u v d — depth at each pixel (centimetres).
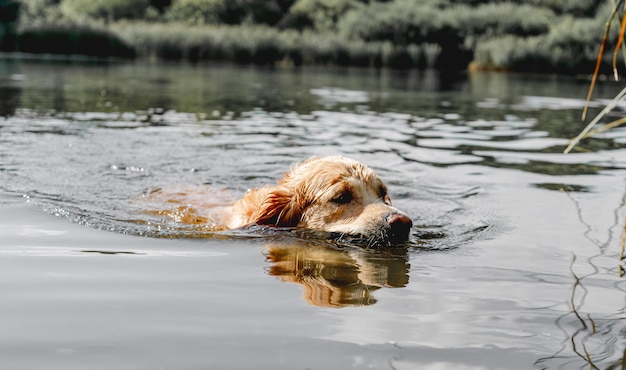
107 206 519
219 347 258
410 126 1031
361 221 460
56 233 429
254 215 495
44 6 3684
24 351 249
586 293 334
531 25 3297
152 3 4038
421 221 509
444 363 250
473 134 959
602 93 1783
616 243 433
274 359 249
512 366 248
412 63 3012
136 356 247
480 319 297
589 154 798
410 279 358
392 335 276
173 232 451
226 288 331
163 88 1573
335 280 353
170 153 753
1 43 2905
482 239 451
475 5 3875
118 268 358
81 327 273
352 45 3006
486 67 3023
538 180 649
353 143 855
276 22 3850
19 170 625
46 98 1257
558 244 432
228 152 771
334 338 271
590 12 3759
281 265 379
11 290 315
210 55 2978
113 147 773
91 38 2956
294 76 2194
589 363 251
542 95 1683
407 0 3978
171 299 311
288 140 864
